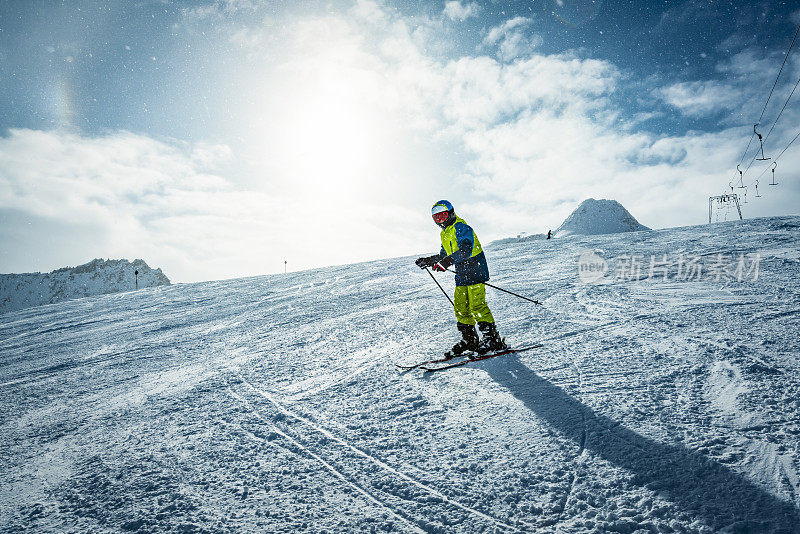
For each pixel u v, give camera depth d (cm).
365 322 683
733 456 208
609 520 177
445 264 424
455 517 191
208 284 2128
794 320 405
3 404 498
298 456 263
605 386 304
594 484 201
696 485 191
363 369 427
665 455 215
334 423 303
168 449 293
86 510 229
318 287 1362
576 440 239
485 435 258
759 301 491
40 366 734
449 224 435
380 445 262
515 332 479
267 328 775
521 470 219
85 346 898
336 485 227
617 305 550
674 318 457
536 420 267
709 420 244
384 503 207
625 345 387
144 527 206
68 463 295
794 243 913
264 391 397
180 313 1241
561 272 922
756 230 1207
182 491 235
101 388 508
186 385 458
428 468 231
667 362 335
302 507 210
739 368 308
